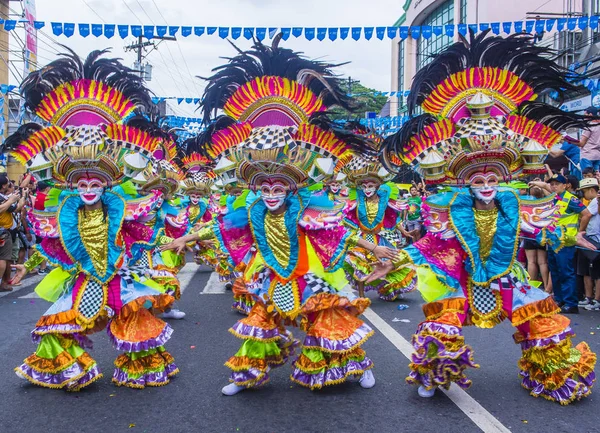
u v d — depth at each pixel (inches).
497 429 145.4
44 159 171.0
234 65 193.0
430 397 167.8
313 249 173.3
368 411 158.2
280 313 168.2
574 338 241.0
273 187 167.0
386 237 336.5
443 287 166.2
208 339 241.3
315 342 170.1
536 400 165.2
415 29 334.6
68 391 173.5
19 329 256.8
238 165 170.1
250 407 161.9
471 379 184.1
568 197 297.9
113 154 171.2
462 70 183.3
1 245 347.3
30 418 153.9
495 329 249.1
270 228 170.6
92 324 170.6
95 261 171.6
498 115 176.7
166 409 160.7
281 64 190.5
